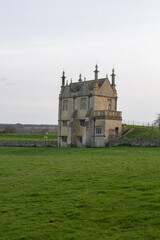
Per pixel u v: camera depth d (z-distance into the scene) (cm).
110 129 7331
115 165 3881
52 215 2256
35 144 8644
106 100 7862
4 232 2028
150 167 3584
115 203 2384
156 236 1822
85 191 2748
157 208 2203
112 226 2028
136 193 2570
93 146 7462
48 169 3872
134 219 2078
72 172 3559
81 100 7969
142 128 7744
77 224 2084
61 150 6594
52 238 1909
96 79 7656
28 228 2059
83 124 7775
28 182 3228
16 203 2567
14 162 4688
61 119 8488
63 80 8644
